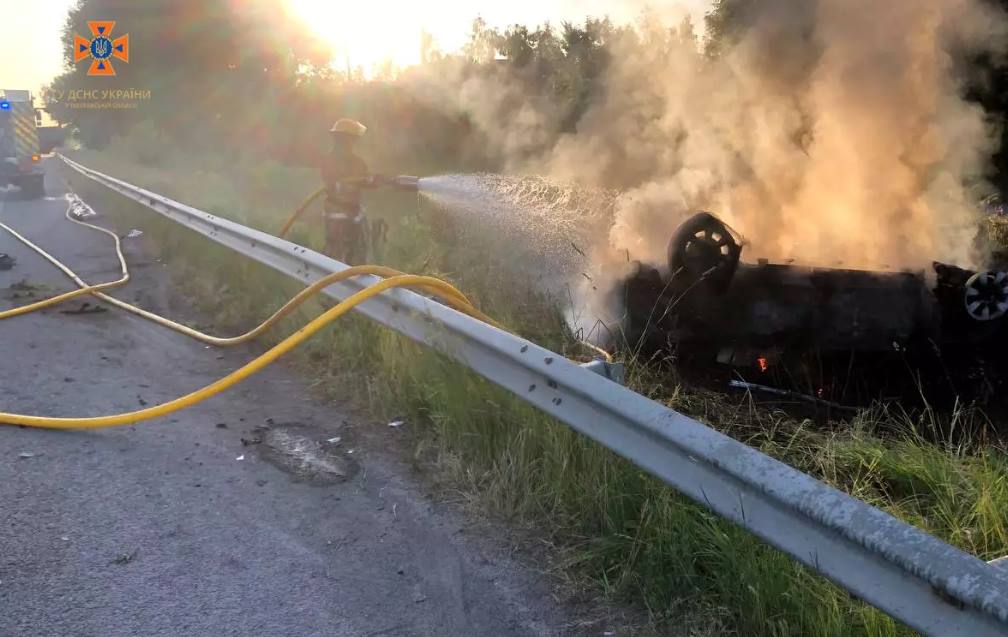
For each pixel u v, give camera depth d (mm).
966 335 6133
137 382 5512
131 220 14469
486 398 4359
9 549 3264
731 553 3014
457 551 3455
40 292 8562
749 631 2857
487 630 2934
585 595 3154
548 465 3834
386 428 4805
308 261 6375
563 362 3648
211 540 3453
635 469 3639
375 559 3375
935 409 5633
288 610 2992
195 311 7715
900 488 4027
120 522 3551
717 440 2820
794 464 4199
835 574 2379
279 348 4770
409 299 4914
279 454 4391
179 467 4164
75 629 2801
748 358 5914
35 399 5008
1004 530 3373
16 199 21750
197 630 2840
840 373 5910
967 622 2033
